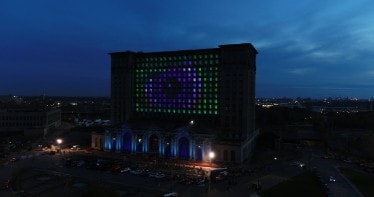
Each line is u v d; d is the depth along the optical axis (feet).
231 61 522.06
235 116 520.01
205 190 328.70
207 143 472.85
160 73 605.73
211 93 557.33
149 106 616.80
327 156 519.60
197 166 440.45
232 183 352.08
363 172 408.05
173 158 493.36
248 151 517.14
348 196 307.99
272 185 345.31
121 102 634.02
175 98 590.55
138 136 533.14
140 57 626.23
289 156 517.55
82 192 319.27
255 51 576.61
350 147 612.70
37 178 372.58
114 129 549.95
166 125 544.21
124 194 313.94
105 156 507.30
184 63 582.35
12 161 460.14
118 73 636.89
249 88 535.60
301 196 307.58
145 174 388.57
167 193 314.35
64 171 407.03
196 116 570.05
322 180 365.20
